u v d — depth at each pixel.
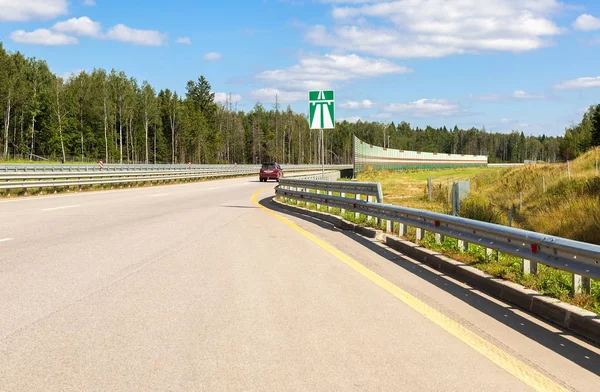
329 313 6.06
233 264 8.87
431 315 6.03
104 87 101.50
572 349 4.96
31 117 96.38
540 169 34.22
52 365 4.42
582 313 5.43
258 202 23.22
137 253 9.72
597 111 87.88
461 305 6.48
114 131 109.50
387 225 12.31
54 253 9.58
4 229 12.69
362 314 6.04
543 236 6.60
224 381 4.12
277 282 7.59
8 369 4.32
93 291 6.89
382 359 4.64
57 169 36.16
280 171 49.72
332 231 13.63
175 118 124.69
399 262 9.30
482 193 29.78
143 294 6.79
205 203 21.77
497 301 6.70
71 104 100.75
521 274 7.25
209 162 140.25
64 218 15.23
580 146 96.81
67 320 5.65
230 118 155.25
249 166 71.62
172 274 8.01
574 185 22.06
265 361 4.55
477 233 8.45
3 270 8.09
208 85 139.75
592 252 5.58
